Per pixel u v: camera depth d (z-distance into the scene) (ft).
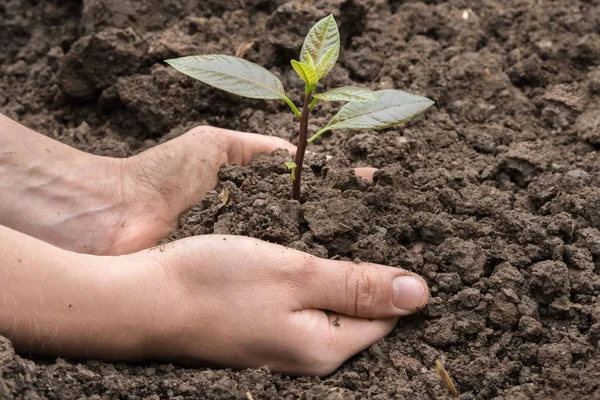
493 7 3.20
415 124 2.89
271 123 2.92
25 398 2.22
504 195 2.67
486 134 2.87
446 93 2.97
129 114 3.01
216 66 2.43
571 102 2.90
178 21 3.13
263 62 3.01
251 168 2.67
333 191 2.56
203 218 2.57
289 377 2.40
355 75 3.02
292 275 2.37
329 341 2.38
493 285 2.46
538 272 2.46
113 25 3.09
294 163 2.51
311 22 2.99
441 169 2.71
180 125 2.96
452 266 2.49
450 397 2.33
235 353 2.37
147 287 2.34
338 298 2.39
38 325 2.29
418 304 2.42
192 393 2.30
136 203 2.66
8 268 2.28
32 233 2.65
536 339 2.42
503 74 2.99
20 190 2.65
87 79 3.01
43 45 3.25
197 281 2.36
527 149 2.78
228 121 2.96
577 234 2.55
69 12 3.32
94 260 2.35
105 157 2.71
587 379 2.31
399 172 2.61
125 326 2.32
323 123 2.89
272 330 2.35
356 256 2.46
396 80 2.99
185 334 2.35
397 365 2.40
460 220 2.60
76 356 2.34
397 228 2.52
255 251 2.38
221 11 3.16
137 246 2.64
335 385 2.37
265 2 3.17
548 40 3.07
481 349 2.42
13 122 2.69
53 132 2.98
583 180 2.70
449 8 3.21
